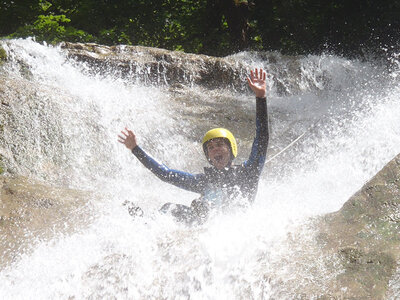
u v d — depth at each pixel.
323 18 46.47
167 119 22.62
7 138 17.38
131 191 16.44
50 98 19.84
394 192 9.00
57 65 26.80
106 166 18.55
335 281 7.41
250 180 11.89
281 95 30.73
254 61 31.69
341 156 17.08
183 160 20.16
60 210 13.57
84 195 14.81
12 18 41.66
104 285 8.51
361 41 45.62
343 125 21.14
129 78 28.39
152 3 45.56
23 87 19.88
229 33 45.53
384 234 8.16
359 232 8.38
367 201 9.02
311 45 46.97
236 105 26.53
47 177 16.77
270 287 7.57
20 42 26.41
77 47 29.02
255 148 11.95
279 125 23.98
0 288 9.27
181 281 8.15
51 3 43.22
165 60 29.50
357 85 31.25
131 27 44.25
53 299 8.61
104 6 44.41
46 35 37.59
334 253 7.98
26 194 14.27
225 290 7.82
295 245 8.57
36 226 12.72
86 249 10.68
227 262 8.37
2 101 18.50
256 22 47.38
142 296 8.12
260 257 8.37
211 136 12.03
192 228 10.59
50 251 11.04
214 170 12.05
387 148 16.47
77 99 21.16
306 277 7.61
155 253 9.19
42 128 18.42
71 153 18.38
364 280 7.33
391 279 7.23
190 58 29.92
